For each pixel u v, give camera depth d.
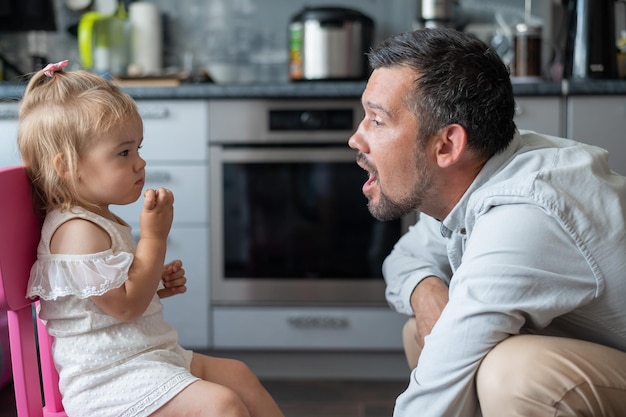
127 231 1.41
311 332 2.75
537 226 1.22
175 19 3.35
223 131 2.70
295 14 3.22
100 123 1.32
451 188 1.38
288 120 2.69
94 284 1.27
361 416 2.39
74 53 3.35
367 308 2.74
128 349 1.34
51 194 1.33
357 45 2.92
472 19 3.27
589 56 2.72
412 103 1.31
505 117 1.33
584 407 1.15
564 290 1.22
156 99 2.69
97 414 1.31
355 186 2.72
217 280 2.76
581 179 1.26
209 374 1.47
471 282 1.22
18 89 2.70
